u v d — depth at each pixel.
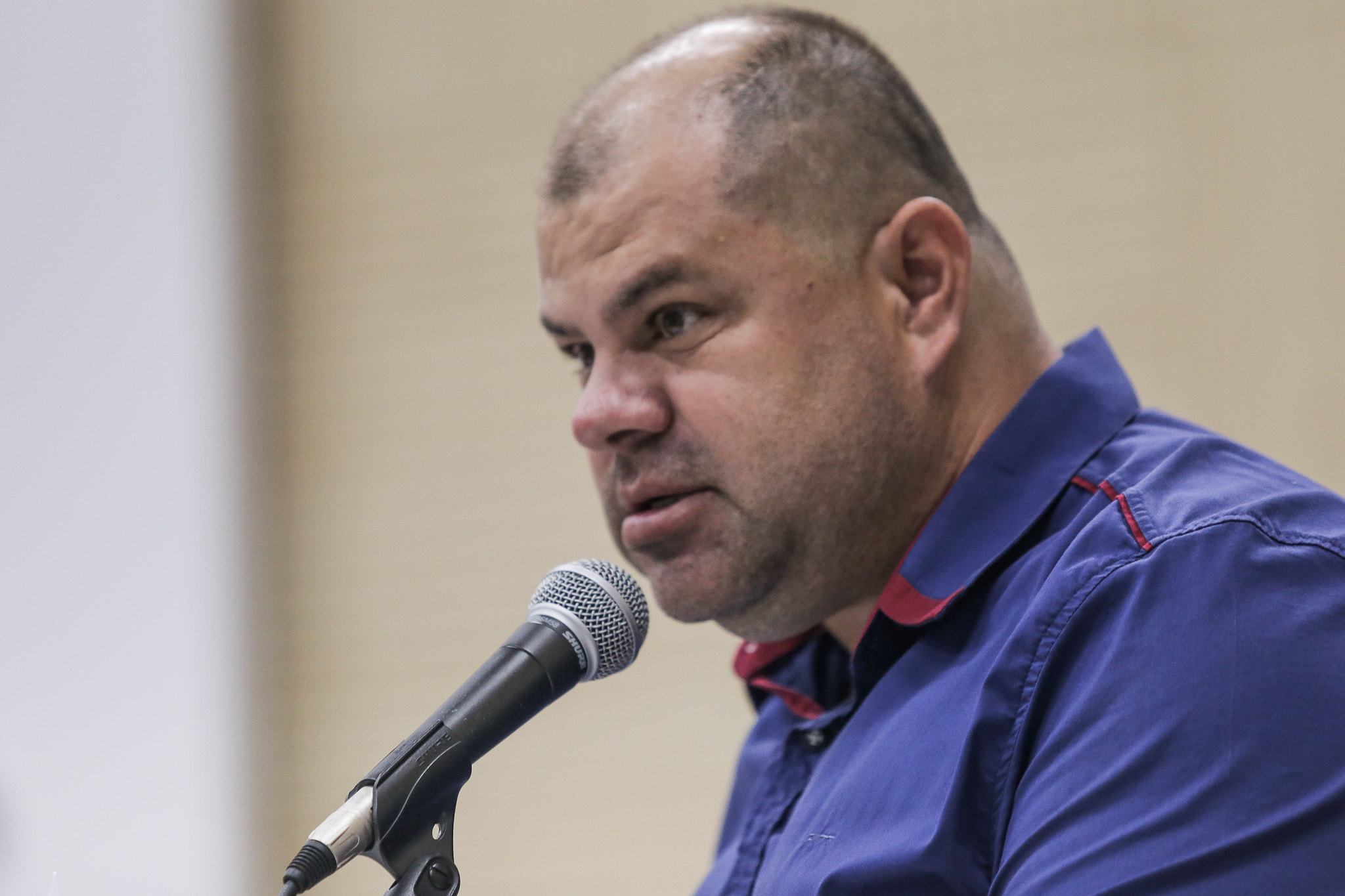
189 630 13.46
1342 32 10.99
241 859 13.27
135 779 13.03
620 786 12.79
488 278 14.22
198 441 13.87
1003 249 5.48
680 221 4.79
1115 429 4.96
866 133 5.08
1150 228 11.48
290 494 14.28
